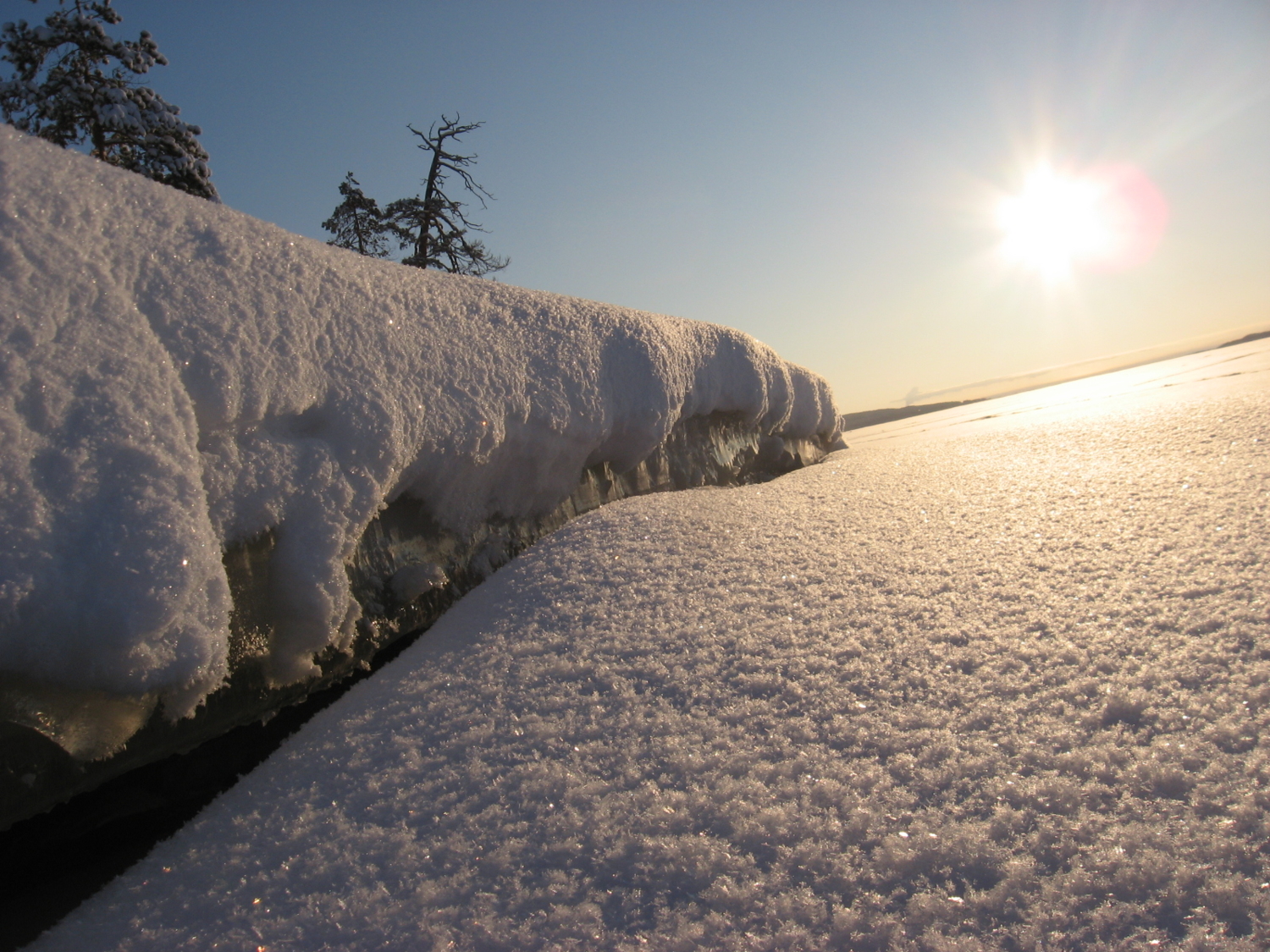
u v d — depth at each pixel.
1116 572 1.84
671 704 1.55
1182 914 0.92
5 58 9.91
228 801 1.50
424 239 12.91
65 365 1.29
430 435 2.02
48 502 1.18
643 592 2.05
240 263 1.73
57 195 1.45
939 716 1.39
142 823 1.47
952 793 1.19
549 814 1.28
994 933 0.94
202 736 1.51
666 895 1.08
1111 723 1.29
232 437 1.59
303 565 1.66
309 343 1.78
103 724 1.29
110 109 10.19
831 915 1.01
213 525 1.51
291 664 1.68
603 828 1.23
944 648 1.61
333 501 1.73
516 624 1.98
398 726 1.62
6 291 1.27
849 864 1.09
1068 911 0.95
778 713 1.47
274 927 1.14
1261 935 0.87
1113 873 0.99
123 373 1.35
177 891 1.27
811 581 2.04
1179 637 1.49
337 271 1.99
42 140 1.52
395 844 1.27
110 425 1.29
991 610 1.75
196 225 1.71
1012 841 1.08
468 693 1.69
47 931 1.22
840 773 1.28
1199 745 1.19
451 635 2.03
